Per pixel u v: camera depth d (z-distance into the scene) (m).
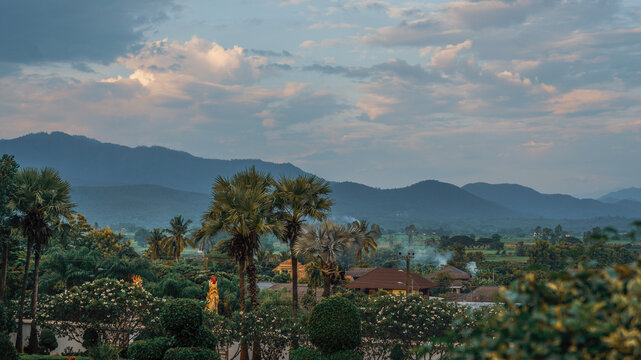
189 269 69.00
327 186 36.19
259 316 32.97
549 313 4.51
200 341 22.36
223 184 35.12
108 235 95.50
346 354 22.77
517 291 5.00
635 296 4.35
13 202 35.81
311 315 23.88
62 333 35.94
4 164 36.41
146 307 35.72
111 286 36.41
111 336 36.78
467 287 123.56
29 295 44.44
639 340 4.09
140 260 60.97
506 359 4.64
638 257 4.70
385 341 31.70
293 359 23.50
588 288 5.02
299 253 35.50
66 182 38.81
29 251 37.75
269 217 34.19
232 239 34.81
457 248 176.25
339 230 35.66
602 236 5.03
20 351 36.59
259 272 122.31
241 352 33.62
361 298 36.62
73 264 55.25
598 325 4.22
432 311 31.39
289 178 36.09
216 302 42.75
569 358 4.30
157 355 21.89
